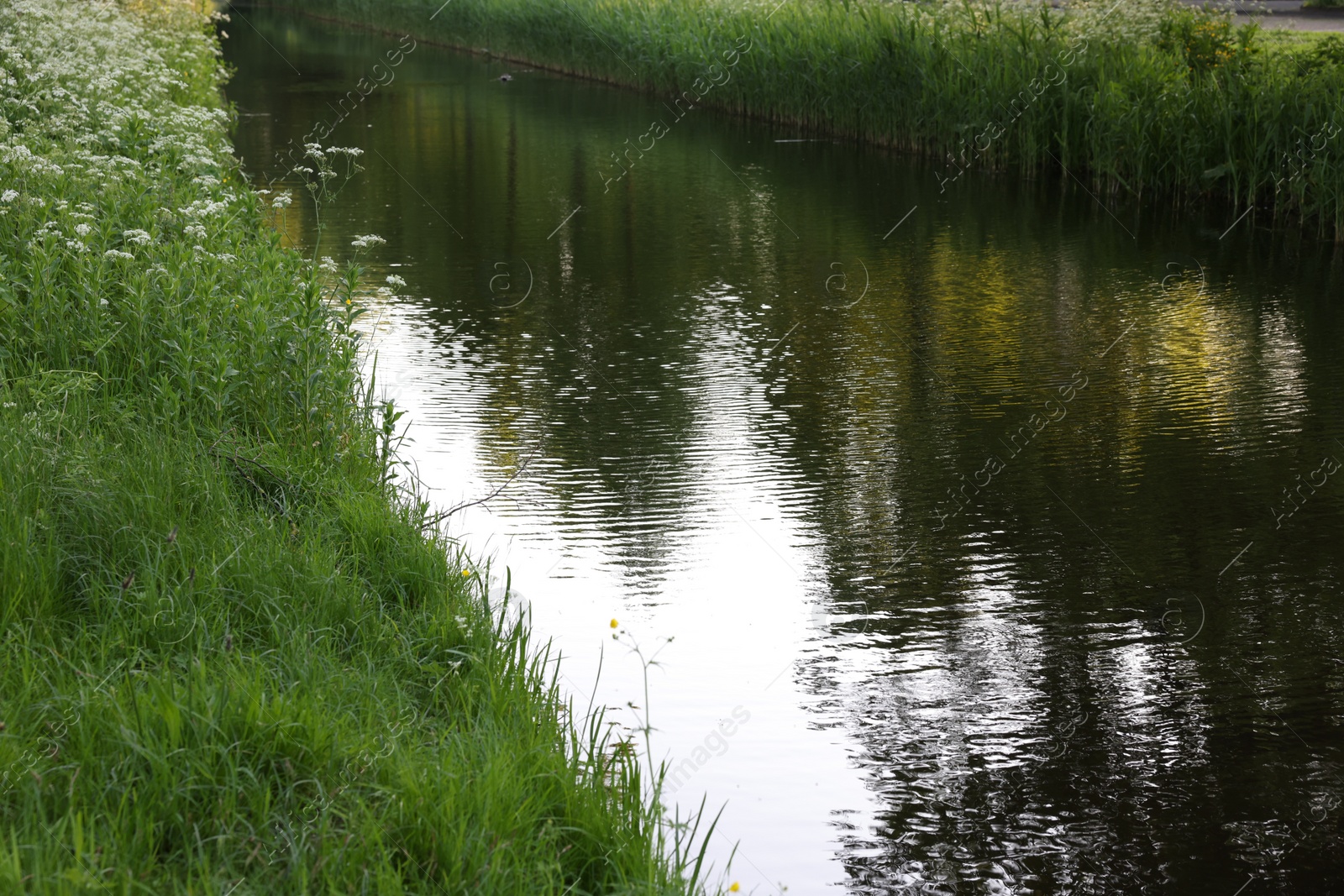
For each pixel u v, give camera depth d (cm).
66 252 535
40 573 346
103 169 616
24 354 498
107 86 798
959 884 317
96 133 721
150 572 357
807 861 324
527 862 265
